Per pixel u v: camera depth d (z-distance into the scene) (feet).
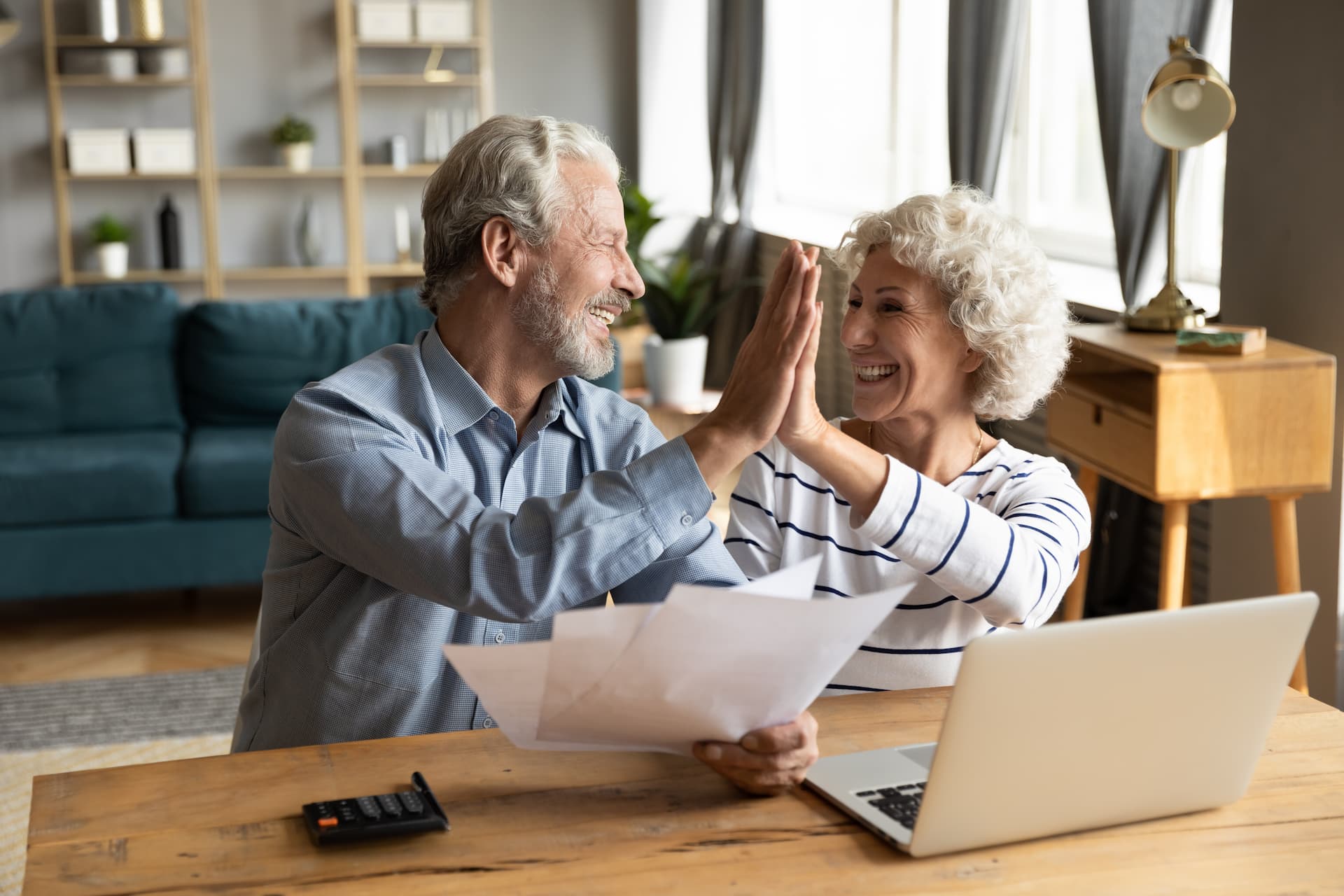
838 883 3.06
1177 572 7.97
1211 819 3.40
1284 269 8.70
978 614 4.75
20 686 10.55
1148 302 9.81
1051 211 13.62
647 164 24.13
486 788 3.56
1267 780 3.63
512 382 4.64
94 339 12.96
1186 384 7.69
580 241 4.40
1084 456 8.80
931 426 4.96
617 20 24.17
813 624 3.12
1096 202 13.01
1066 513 4.68
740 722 3.41
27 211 22.06
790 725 3.50
